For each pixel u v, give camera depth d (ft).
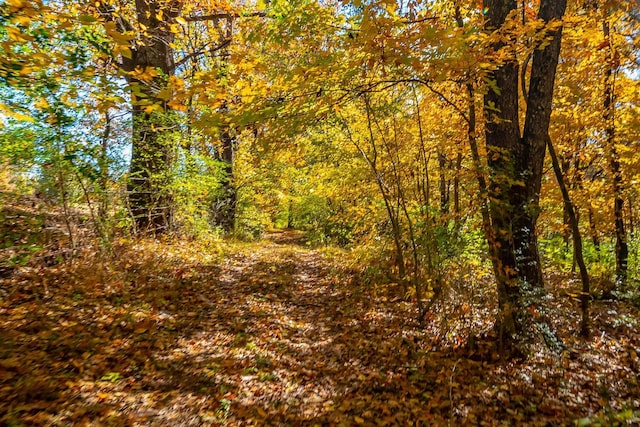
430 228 22.02
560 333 21.67
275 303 25.89
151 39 30.66
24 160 19.79
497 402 15.11
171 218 34.68
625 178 28.68
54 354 14.15
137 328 17.66
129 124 25.59
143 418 11.85
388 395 15.69
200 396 13.73
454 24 21.30
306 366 17.71
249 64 13.99
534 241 19.11
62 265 21.34
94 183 22.29
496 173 17.93
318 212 57.00
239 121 14.78
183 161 32.60
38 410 11.10
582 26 21.49
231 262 33.91
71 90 13.30
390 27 14.05
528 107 19.08
